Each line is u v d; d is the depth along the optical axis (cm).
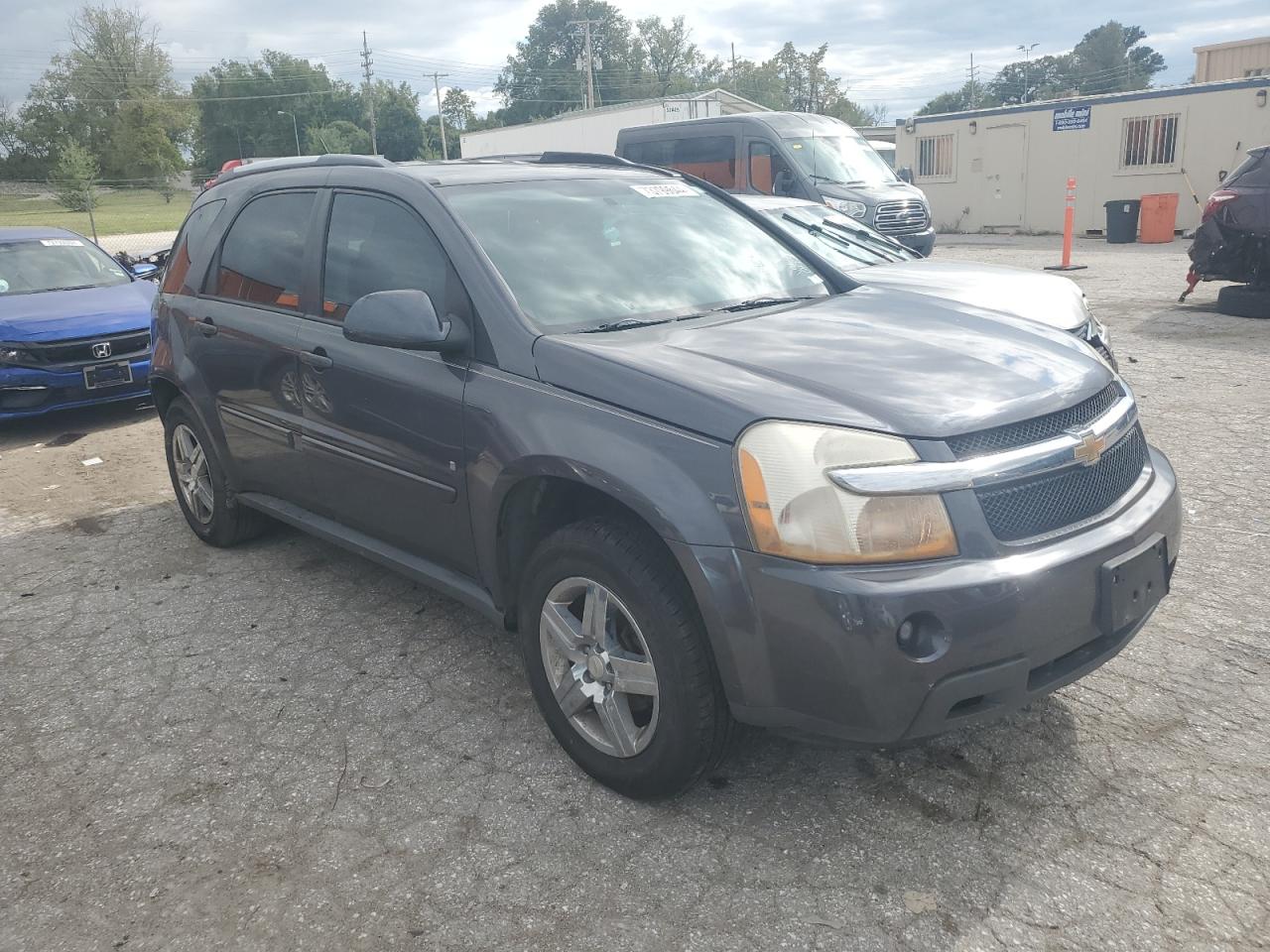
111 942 244
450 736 328
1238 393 709
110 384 798
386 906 252
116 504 600
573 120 2505
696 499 250
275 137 11375
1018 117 2253
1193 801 275
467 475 315
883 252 774
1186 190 2041
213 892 260
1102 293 1274
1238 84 1930
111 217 6116
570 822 281
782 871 258
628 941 236
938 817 276
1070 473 262
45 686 374
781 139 1350
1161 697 328
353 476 372
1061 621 247
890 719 238
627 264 352
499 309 312
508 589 321
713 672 262
